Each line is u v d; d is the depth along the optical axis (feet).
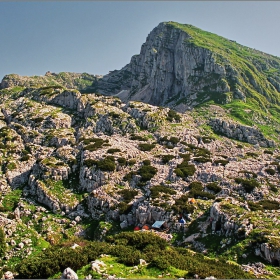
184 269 96.12
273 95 522.06
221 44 639.35
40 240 169.37
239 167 231.71
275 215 154.40
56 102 383.04
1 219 179.93
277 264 121.49
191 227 165.68
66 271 85.35
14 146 276.21
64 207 206.28
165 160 238.89
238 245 134.62
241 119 385.09
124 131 310.04
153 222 178.50
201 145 291.79
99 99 382.01
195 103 464.24
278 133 380.58
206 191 200.54
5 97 433.07
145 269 93.04
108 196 200.34
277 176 222.07
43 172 234.79
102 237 175.63
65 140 286.46
